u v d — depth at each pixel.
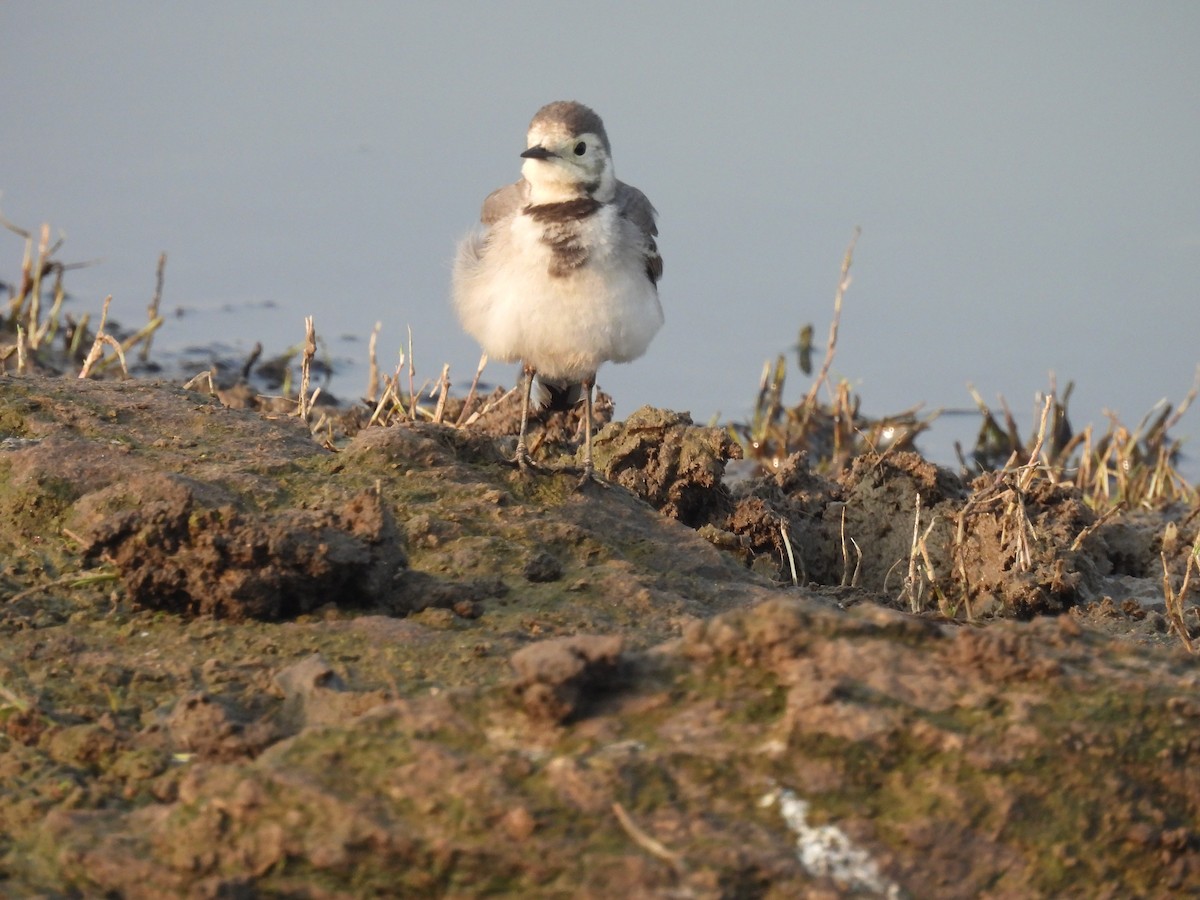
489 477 12.73
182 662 9.37
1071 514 15.33
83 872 7.09
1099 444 21.48
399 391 19.25
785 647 7.73
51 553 10.84
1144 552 15.66
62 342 23.77
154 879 6.98
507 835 6.86
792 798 7.10
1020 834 7.11
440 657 9.38
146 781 8.12
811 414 21.86
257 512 11.30
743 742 7.32
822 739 7.29
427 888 6.79
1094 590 14.53
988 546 14.36
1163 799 7.34
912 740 7.32
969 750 7.28
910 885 6.88
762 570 13.67
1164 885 7.11
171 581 9.96
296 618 9.96
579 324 13.99
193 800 7.22
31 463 11.55
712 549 12.39
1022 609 13.49
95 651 9.54
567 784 7.07
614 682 7.68
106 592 10.29
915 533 13.97
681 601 10.84
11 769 8.24
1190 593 14.71
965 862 7.00
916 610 13.37
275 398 19.31
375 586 10.22
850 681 7.58
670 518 12.88
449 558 11.10
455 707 7.56
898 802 7.16
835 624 7.88
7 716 8.77
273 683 8.95
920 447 22.97
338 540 10.16
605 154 14.72
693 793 7.10
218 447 12.61
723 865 6.75
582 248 13.94
